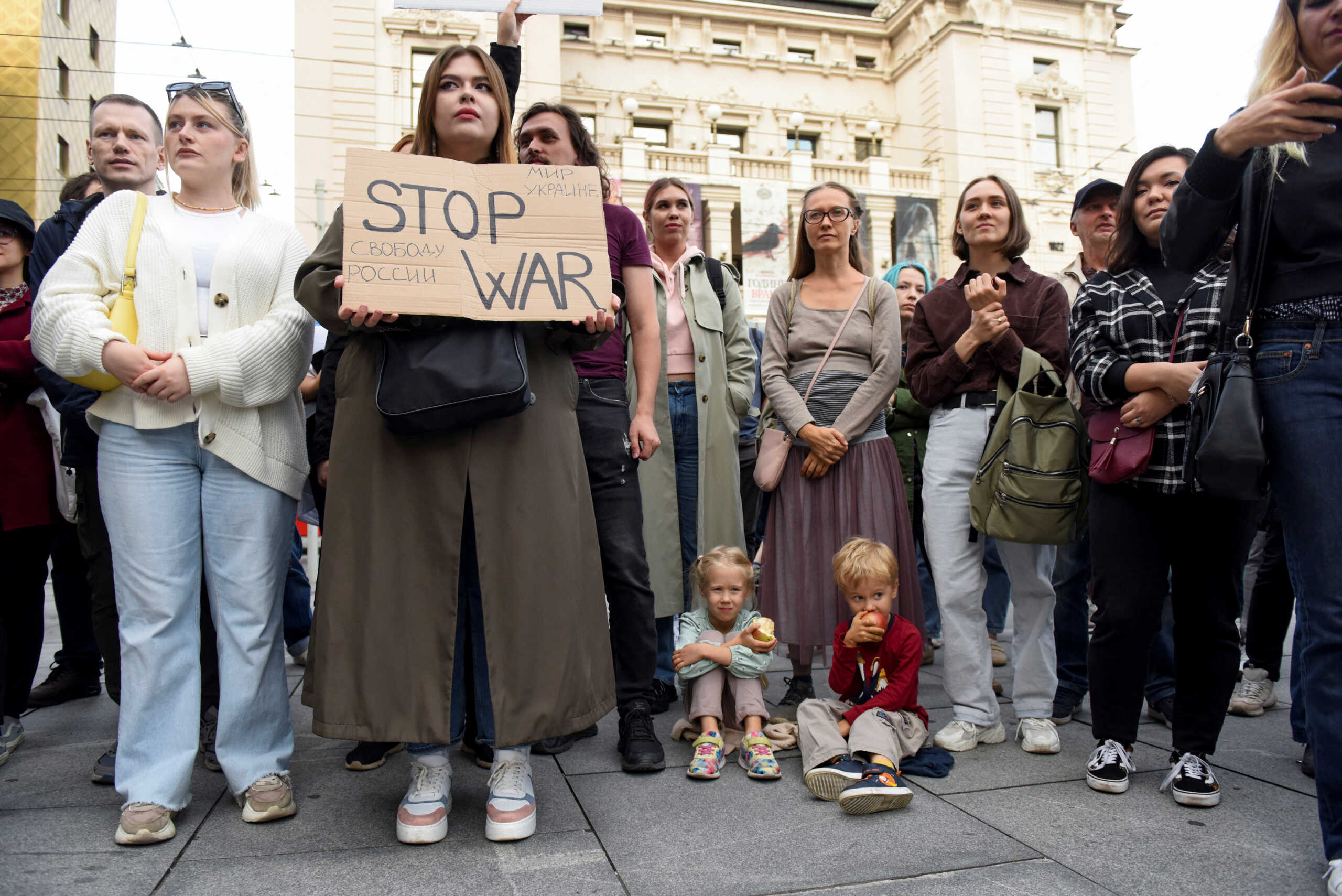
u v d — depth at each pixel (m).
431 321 2.00
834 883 1.82
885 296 3.27
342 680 1.99
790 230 19.34
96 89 21.83
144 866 1.89
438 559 2.03
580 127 2.94
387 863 1.91
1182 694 2.37
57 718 3.15
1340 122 1.87
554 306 2.04
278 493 2.29
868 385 3.16
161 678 2.12
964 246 3.22
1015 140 21.81
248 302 2.29
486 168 2.12
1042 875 1.86
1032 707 2.83
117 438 2.15
